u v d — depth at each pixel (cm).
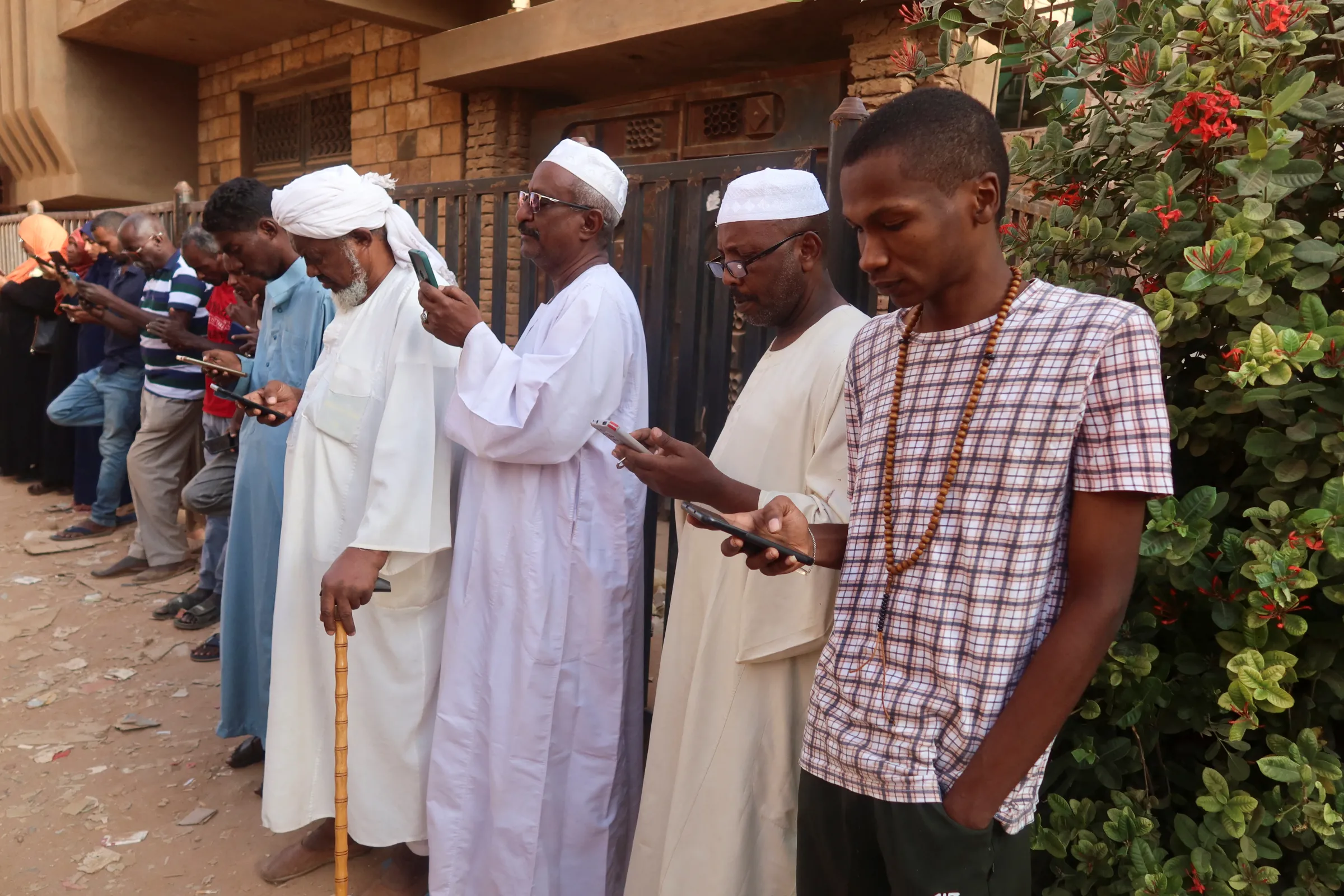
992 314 141
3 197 1125
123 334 550
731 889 199
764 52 581
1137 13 205
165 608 497
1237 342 172
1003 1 209
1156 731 193
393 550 249
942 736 140
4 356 732
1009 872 142
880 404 155
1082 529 131
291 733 273
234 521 327
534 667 245
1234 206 186
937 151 132
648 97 635
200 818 320
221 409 489
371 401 270
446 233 352
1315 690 181
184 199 641
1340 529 161
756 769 200
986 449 137
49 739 374
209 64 969
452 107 712
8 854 302
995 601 135
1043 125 495
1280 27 170
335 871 254
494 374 236
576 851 252
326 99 858
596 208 253
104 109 942
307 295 333
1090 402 129
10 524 650
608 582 249
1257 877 173
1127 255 204
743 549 153
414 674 267
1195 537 170
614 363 244
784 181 200
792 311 207
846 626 154
